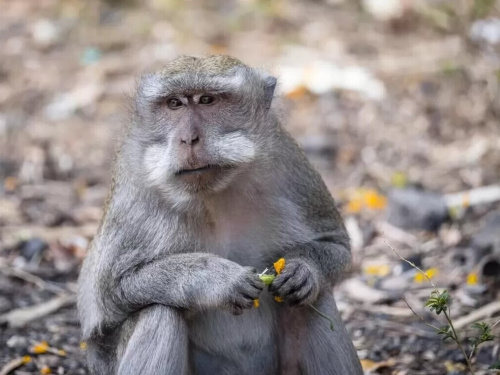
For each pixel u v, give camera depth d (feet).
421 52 69.10
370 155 57.77
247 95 30.58
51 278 45.88
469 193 51.24
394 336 38.96
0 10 79.56
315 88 65.05
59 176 56.75
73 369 36.88
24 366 37.11
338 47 70.79
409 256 45.88
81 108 64.54
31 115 64.18
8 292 44.34
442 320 39.86
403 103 63.31
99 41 73.67
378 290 43.16
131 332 30.42
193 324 31.22
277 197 31.65
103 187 55.47
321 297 31.22
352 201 51.85
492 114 60.49
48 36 74.43
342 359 31.09
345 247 32.63
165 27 75.56
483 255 43.83
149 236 30.83
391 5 75.00
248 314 31.32
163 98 30.32
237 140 30.07
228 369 31.89
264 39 72.84
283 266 29.84
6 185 55.36
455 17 70.49
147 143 30.89
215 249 31.53
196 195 30.17
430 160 56.75
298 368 32.22
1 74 69.62
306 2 79.41
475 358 36.37
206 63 30.73
